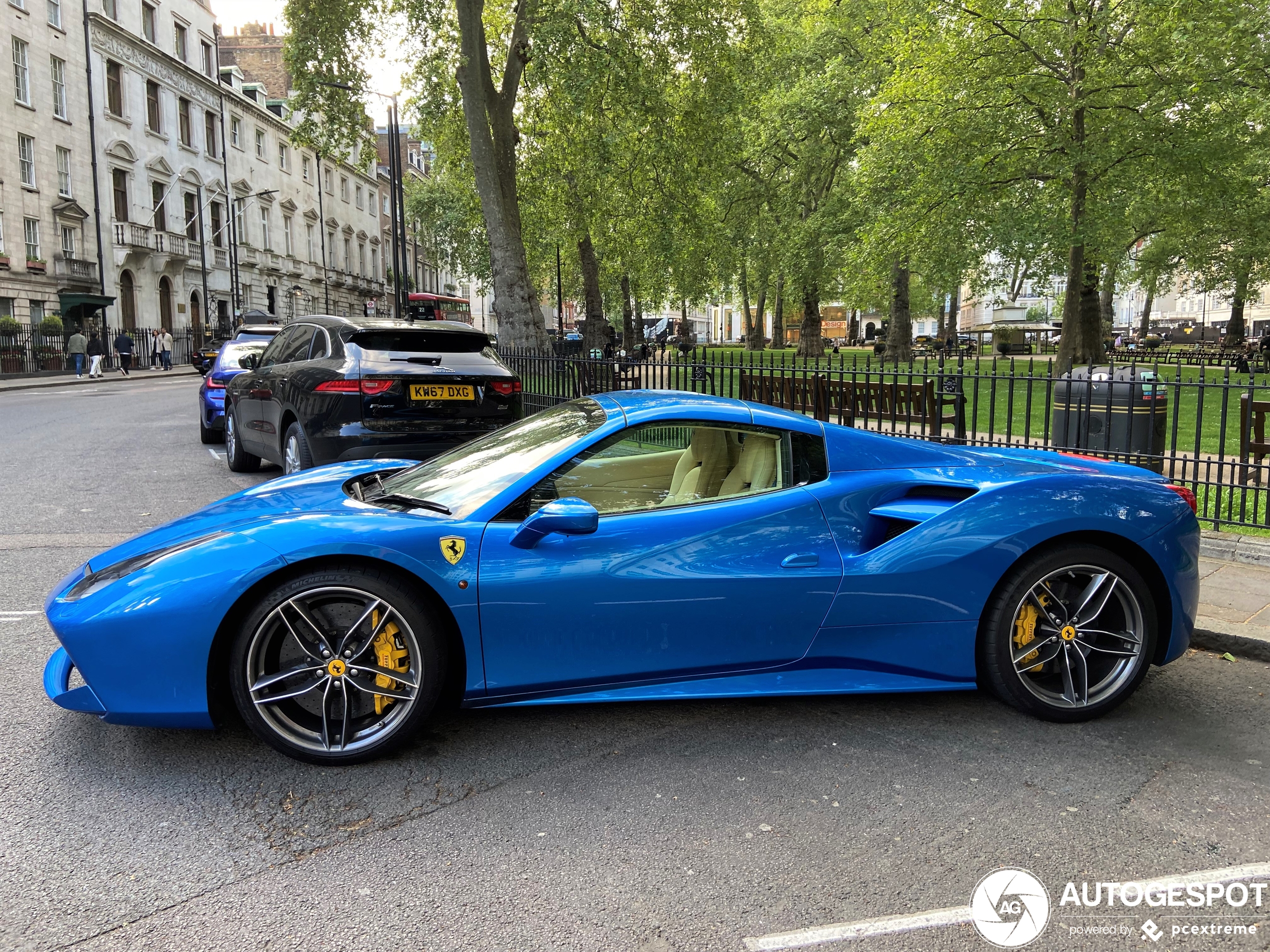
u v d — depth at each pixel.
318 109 18.42
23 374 28.61
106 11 34.75
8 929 2.07
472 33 15.70
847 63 27.83
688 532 3.11
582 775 2.91
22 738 3.13
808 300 34.34
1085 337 26.92
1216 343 52.09
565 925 2.11
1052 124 17.97
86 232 33.50
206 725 2.89
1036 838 2.54
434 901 2.21
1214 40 16.39
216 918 2.12
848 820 2.63
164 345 35.09
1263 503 7.46
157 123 38.38
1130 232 27.80
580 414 3.59
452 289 85.44
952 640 3.28
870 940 2.06
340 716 3.01
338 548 2.84
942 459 3.59
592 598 3.00
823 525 3.25
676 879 2.31
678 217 22.83
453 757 3.03
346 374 6.49
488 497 3.12
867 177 21.88
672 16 17.77
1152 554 3.38
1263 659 4.11
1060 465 3.84
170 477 8.86
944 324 61.19
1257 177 22.16
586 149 19.09
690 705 3.50
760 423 3.39
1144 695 3.68
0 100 29.16
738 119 23.88
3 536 6.19
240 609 2.88
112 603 2.79
